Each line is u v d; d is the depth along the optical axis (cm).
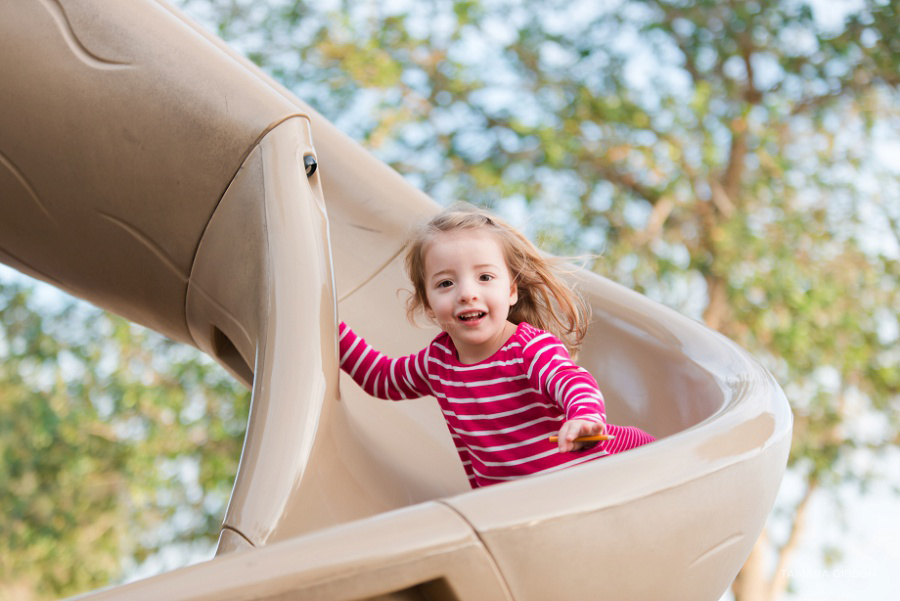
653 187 701
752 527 133
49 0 180
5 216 190
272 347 141
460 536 99
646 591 114
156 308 191
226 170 168
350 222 219
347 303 210
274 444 127
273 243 155
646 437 162
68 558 688
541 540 103
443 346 167
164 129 172
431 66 715
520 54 719
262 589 91
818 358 679
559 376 149
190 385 675
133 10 179
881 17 712
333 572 93
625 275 693
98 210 180
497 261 161
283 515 120
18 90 178
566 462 157
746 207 707
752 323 673
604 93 706
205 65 174
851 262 702
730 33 720
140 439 681
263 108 169
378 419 184
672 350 187
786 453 140
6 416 683
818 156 714
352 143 227
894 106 718
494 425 159
